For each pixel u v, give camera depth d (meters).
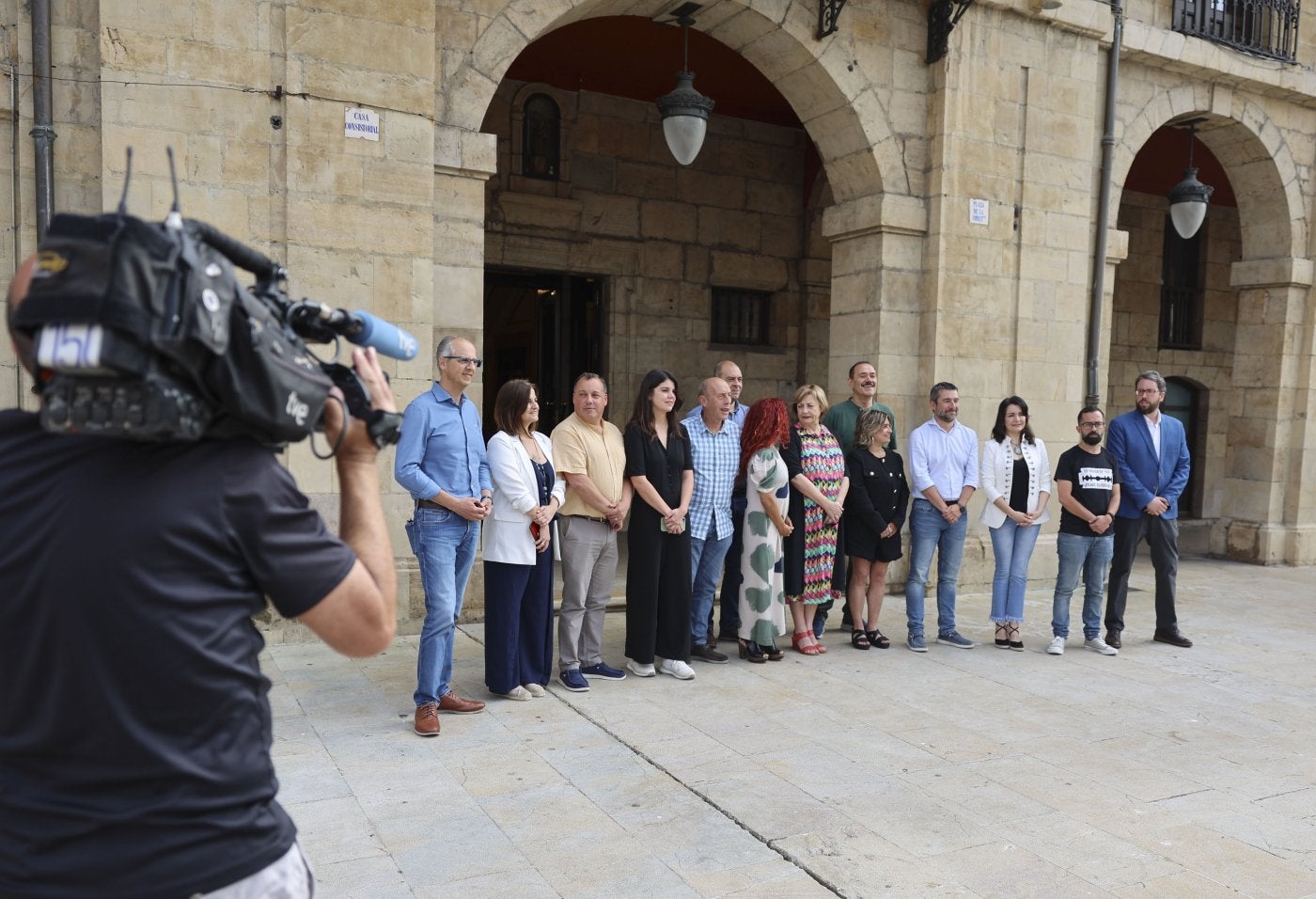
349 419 1.52
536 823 3.58
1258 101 10.26
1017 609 6.53
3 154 5.50
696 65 10.27
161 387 1.16
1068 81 8.71
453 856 3.30
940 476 6.45
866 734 4.68
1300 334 10.88
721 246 11.72
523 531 4.90
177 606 1.24
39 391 1.24
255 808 1.33
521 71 10.32
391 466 6.30
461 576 4.92
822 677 5.68
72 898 1.24
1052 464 8.89
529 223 10.55
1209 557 11.34
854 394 6.79
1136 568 10.48
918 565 6.46
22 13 5.48
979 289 8.41
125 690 1.23
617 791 3.89
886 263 8.20
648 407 5.44
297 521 1.36
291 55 5.88
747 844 3.44
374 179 6.14
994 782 4.10
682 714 4.91
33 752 1.25
